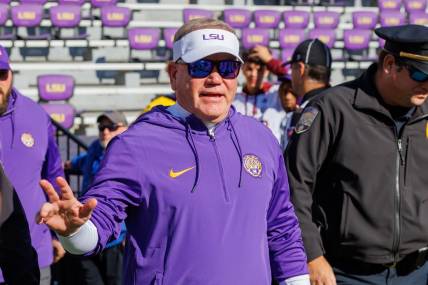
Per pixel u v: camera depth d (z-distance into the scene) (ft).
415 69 12.07
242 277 9.58
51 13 70.23
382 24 81.41
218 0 81.46
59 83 59.93
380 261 12.77
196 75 9.61
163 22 75.56
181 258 9.43
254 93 23.40
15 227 11.09
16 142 16.17
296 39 74.49
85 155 25.90
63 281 21.80
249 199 9.81
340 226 12.76
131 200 9.48
